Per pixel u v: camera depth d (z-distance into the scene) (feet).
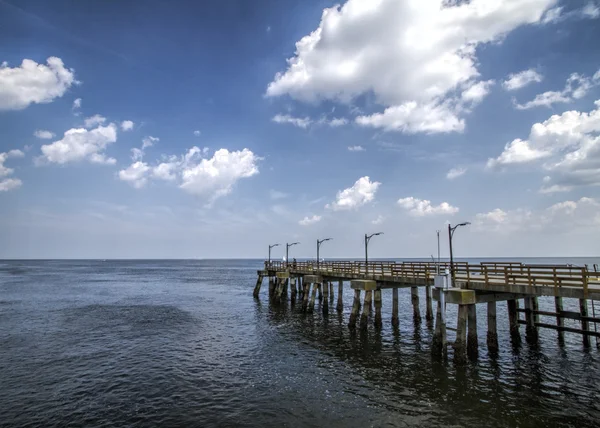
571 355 75.41
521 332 97.25
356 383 61.62
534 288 64.54
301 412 50.85
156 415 50.16
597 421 48.11
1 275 378.73
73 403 54.19
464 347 68.44
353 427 46.47
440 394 56.65
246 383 62.34
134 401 54.90
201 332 102.68
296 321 117.19
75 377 65.51
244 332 102.12
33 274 405.59
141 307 152.66
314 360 74.84
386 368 69.05
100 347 86.43
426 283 85.76
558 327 78.33
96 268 617.62
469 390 58.03
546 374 64.90
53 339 94.27
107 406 53.11
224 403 54.08
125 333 101.71
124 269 591.37
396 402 53.88
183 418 49.19
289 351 81.82
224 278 366.22
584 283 58.59
